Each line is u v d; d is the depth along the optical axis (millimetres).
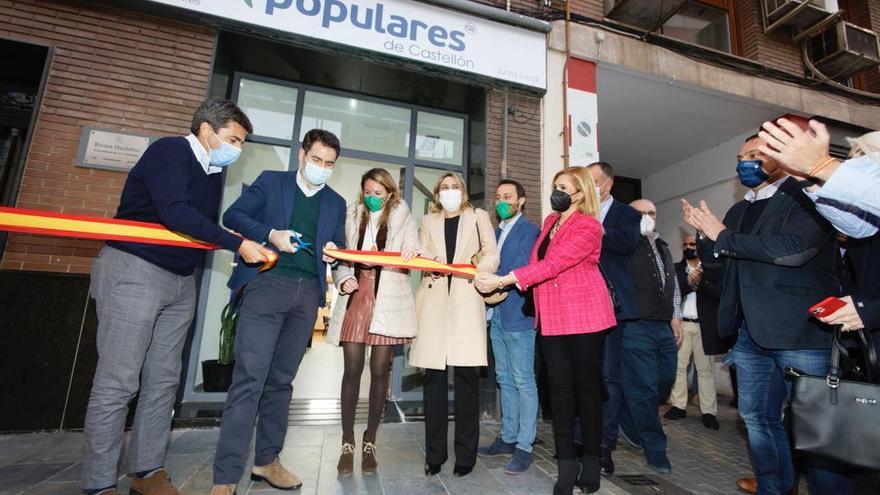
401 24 3674
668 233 6922
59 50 2986
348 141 4121
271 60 3664
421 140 4328
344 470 2086
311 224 2055
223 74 3510
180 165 1653
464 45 3861
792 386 1436
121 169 2977
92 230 1613
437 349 2180
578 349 1994
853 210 1335
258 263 1731
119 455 1592
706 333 2551
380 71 3799
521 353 2375
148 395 1735
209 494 1845
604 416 2438
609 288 2215
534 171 4039
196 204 1770
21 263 2770
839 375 1385
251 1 3314
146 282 1636
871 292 1453
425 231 2506
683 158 6676
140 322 1609
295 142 3941
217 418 2934
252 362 1766
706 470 2514
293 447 2531
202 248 1764
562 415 1981
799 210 1732
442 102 4301
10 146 3529
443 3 3791
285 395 1980
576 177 2141
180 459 2271
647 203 2939
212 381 3363
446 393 2229
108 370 1570
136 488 1719
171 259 1701
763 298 1754
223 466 1686
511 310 2434
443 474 2178
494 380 3500
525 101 4145
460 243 2344
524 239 2502
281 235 1774
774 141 1289
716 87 4785
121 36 3117
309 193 2100
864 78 5961
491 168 3965
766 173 1867
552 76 4207
